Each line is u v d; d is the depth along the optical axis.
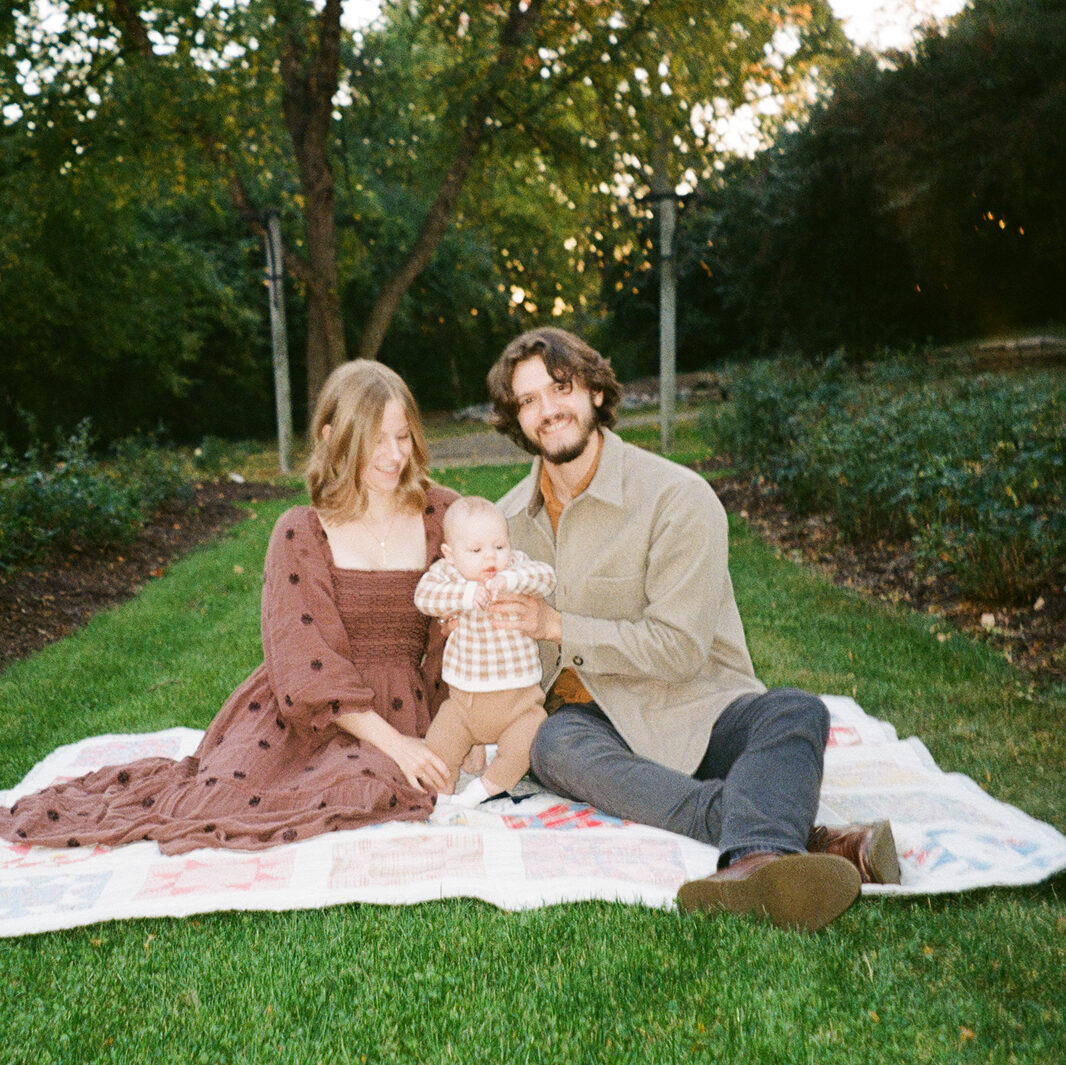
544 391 2.92
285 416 17.83
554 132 16.78
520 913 2.41
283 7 14.60
